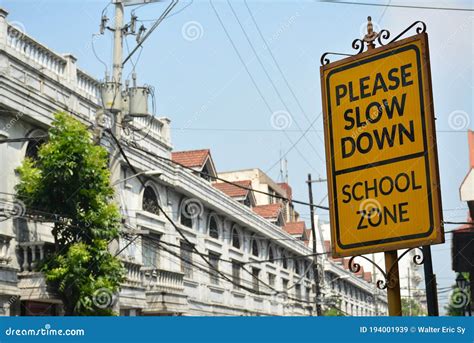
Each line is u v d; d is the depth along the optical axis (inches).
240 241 1433.3
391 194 341.4
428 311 669.9
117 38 713.6
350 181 355.3
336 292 2191.2
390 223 340.2
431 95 335.9
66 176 675.4
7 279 724.0
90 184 687.1
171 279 1043.3
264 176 2030.0
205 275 1235.9
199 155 1312.7
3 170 743.1
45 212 681.6
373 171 348.5
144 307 940.6
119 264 706.2
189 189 1158.3
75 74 891.4
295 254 1793.8
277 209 1726.1
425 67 338.6
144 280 967.6
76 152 681.0
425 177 332.2
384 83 350.3
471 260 1039.0
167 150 1130.0
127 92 720.3
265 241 1584.6
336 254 354.9
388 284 344.5
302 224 1915.6
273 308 1576.0
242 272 1419.8
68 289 685.9
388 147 345.4
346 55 370.6
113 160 701.9
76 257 673.6
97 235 691.4
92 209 690.2
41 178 689.6
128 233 773.3
